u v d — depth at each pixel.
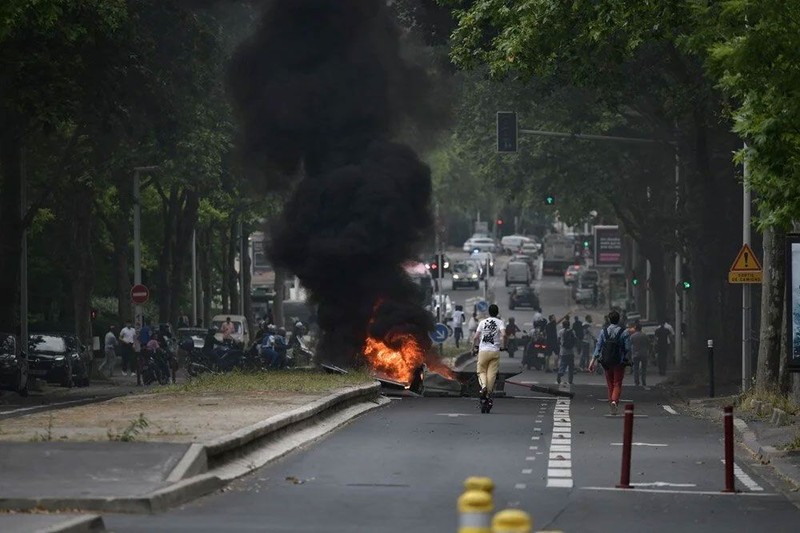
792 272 52.25
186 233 145.62
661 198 140.38
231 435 40.59
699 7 48.62
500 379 84.19
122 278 140.62
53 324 139.38
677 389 98.25
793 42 42.53
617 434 55.75
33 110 82.69
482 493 15.60
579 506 34.19
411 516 31.30
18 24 78.62
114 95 89.81
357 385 71.62
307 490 35.84
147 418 47.75
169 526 28.70
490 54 69.00
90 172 112.56
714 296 109.50
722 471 43.47
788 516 33.28
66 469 34.59
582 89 111.50
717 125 97.06
